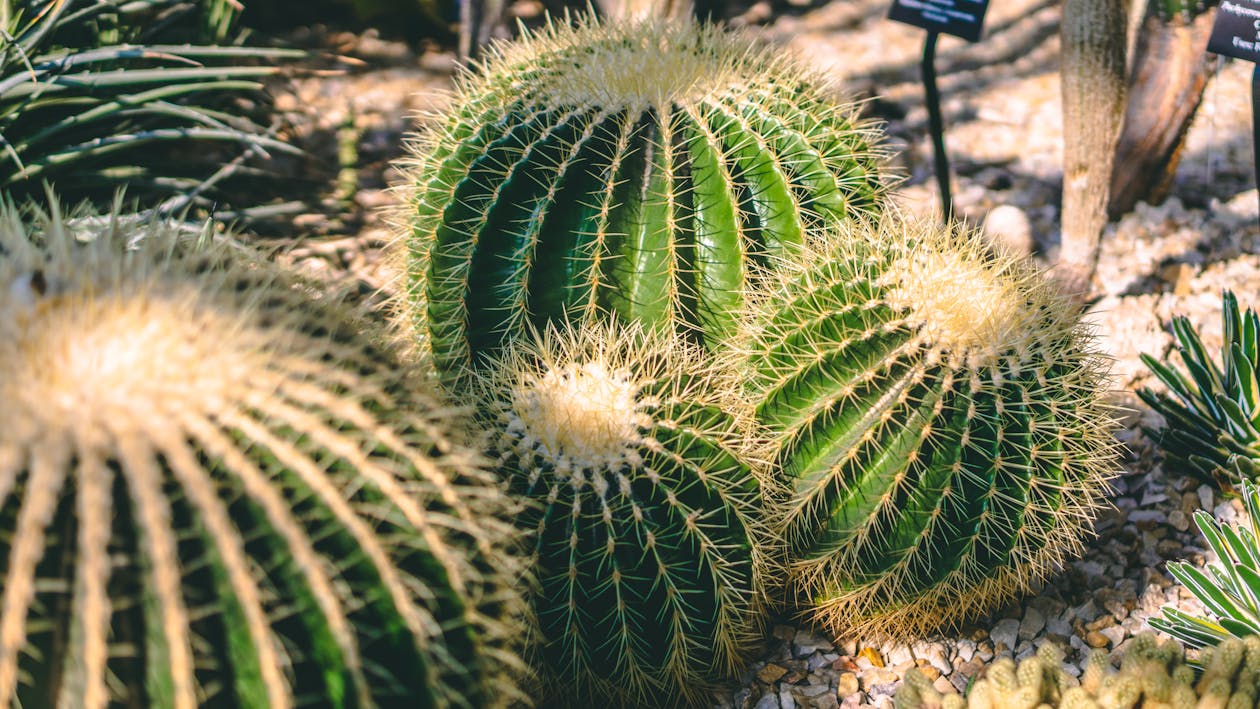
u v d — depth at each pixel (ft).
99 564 3.86
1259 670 6.07
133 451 4.05
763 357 6.74
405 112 13.99
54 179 10.43
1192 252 11.71
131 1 11.71
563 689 6.53
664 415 6.13
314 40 15.33
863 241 6.74
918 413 6.35
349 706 4.39
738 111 7.13
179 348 4.38
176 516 4.14
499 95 7.36
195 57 12.39
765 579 6.89
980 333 6.37
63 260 4.64
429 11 15.35
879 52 15.92
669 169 6.93
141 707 4.07
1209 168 12.76
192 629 4.11
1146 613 7.77
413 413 5.06
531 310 7.03
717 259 7.04
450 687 4.89
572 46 7.55
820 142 7.18
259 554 4.22
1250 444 8.45
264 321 4.82
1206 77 11.64
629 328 6.88
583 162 6.97
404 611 4.49
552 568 6.02
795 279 6.74
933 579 6.73
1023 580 7.03
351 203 12.23
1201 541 8.43
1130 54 13.15
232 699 4.19
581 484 5.89
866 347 6.46
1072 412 6.54
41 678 3.99
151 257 4.91
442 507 4.95
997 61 15.87
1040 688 5.93
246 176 12.23
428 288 7.14
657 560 6.01
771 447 6.63
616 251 6.98
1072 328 6.80
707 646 6.50
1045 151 13.61
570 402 6.07
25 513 3.90
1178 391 8.84
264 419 4.37
